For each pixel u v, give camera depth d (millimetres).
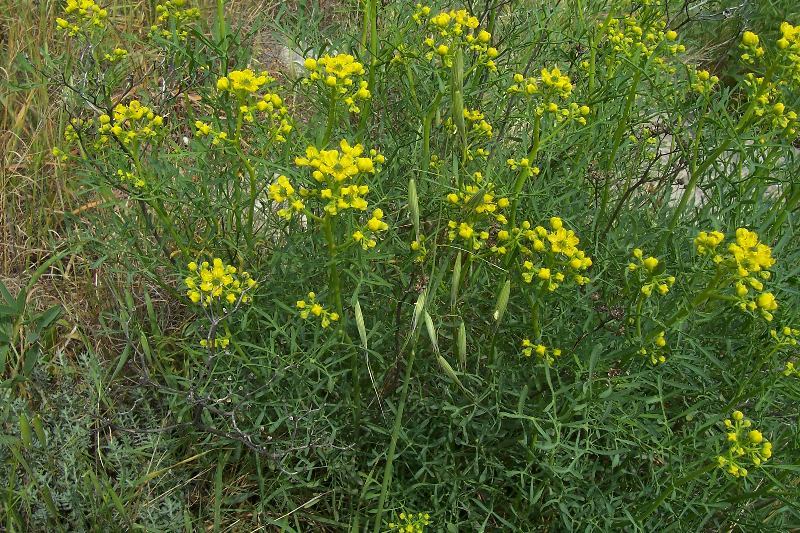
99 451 464
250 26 765
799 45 424
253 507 480
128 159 485
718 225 457
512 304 477
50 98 670
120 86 669
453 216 451
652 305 459
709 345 488
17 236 595
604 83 564
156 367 520
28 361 487
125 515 424
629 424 421
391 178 518
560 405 438
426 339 475
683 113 514
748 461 399
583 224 559
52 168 628
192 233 515
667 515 451
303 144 488
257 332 500
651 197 622
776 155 487
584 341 435
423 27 548
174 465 461
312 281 500
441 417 474
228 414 431
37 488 429
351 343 437
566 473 434
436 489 456
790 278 453
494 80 526
